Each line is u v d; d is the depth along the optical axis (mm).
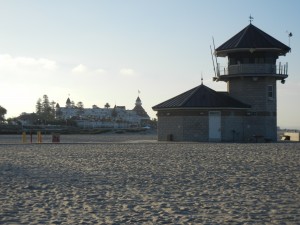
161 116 47094
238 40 46875
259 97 46719
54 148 36406
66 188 15031
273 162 23219
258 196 13141
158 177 17672
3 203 12367
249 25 48344
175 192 14062
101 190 14578
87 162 24078
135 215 10711
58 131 97125
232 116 45375
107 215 10742
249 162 23312
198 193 13820
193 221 9992
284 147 35625
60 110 192375
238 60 47094
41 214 10891
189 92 47281
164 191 14273
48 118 166625
